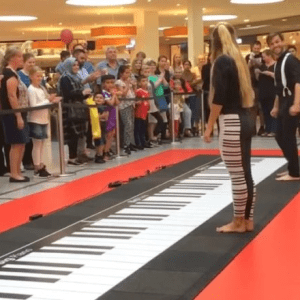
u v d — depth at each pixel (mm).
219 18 23031
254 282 3840
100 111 9305
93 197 6590
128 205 6148
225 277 3949
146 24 20016
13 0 16078
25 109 7438
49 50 23750
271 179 7289
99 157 9266
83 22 23062
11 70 7473
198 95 12500
